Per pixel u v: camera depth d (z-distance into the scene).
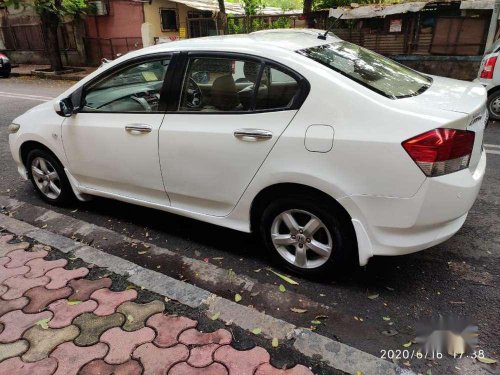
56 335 2.44
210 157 2.97
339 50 3.13
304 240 2.85
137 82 3.32
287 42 3.00
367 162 2.41
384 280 2.93
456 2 10.08
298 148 2.60
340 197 2.54
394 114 2.39
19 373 2.19
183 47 3.13
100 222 3.96
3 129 7.62
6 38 19.94
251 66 2.81
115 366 2.21
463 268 3.04
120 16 16.39
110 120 3.46
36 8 14.77
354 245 2.73
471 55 10.47
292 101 2.65
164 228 3.80
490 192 4.30
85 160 3.74
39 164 4.26
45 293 2.81
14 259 3.24
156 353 2.28
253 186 2.86
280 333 2.39
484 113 2.74
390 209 2.45
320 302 2.72
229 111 2.89
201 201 3.22
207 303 2.66
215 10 17.06
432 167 2.31
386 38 11.36
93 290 2.83
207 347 2.32
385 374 2.10
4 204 4.39
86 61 17.88
